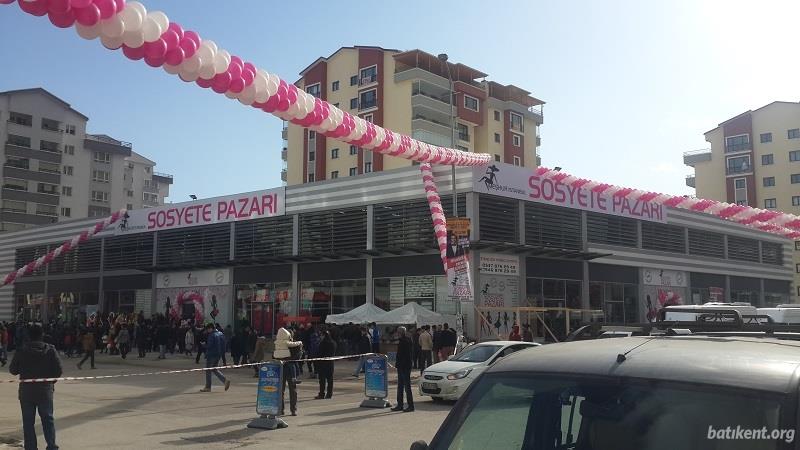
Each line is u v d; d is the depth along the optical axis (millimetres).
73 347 31906
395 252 30891
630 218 36438
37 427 11531
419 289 30422
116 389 18047
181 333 33219
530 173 31172
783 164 77500
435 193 25094
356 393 17594
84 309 45812
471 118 68938
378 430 11312
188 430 11258
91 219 46625
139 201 110812
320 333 22969
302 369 23609
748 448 2521
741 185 79750
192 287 39344
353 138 11617
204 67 7648
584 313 32938
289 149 71438
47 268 49188
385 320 25969
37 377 8461
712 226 42094
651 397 2824
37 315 49562
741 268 44188
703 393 2732
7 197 77250
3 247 53812
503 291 29719
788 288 49312
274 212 35750
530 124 76938
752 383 2682
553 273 32156
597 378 3020
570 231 33062
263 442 10180
